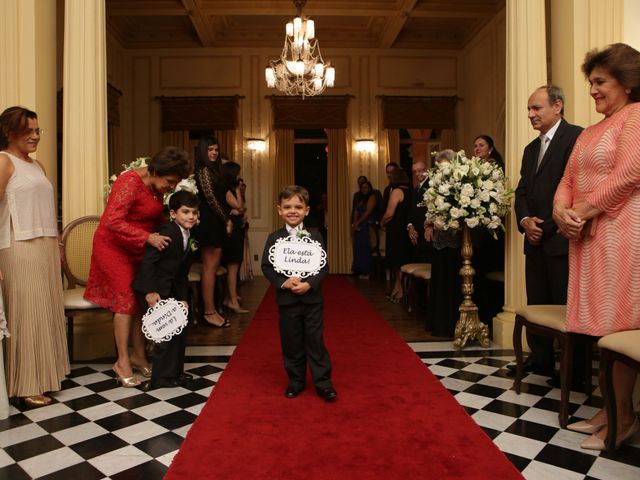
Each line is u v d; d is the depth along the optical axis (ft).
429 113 35.86
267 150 35.70
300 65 24.03
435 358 12.55
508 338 13.48
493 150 15.02
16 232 9.41
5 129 9.43
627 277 7.30
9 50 12.50
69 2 13.14
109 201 10.43
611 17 12.69
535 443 7.76
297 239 9.65
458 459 7.11
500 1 29.50
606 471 6.88
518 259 13.37
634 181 7.02
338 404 9.28
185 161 10.61
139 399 9.86
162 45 35.27
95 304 10.90
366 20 33.91
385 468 6.84
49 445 7.82
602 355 7.39
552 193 10.57
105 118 13.61
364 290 25.64
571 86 12.76
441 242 14.23
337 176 35.65
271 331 15.69
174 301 10.50
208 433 8.02
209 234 15.84
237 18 33.42
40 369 9.61
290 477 6.61
